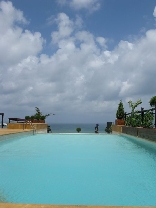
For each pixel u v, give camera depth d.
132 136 13.16
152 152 8.79
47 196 3.99
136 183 4.75
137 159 7.38
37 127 17.31
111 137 14.16
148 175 5.38
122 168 6.09
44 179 4.99
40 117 20.81
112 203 3.73
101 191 4.26
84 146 10.34
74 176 5.23
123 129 16.05
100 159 7.35
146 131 10.70
